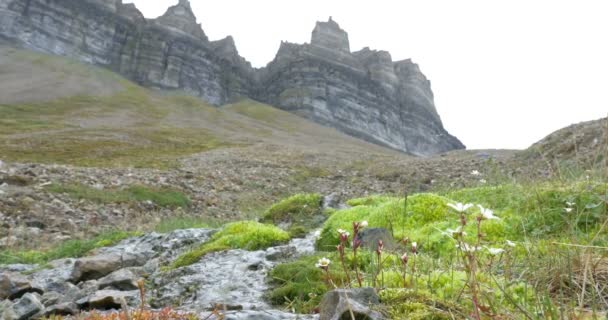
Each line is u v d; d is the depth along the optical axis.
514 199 7.80
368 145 128.75
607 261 4.22
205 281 6.00
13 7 147.75
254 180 32.06
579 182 7.08
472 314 3.46
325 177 36.78
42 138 47.50
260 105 168.38
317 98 181.25
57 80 116.44
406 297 3.89
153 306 5.53
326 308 3.66
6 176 19.33
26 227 14.55
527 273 4.36
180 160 39.81
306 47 198.25
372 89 197.25
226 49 197.12
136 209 19.39
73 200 18.42
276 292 5.11
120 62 161.12
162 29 174.25
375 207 8.43
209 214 21.08
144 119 88.44
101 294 5.88
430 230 6.77
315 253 6.59
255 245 7.62
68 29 155.25
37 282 7.35
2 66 119.38
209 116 113.44
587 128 27.23
